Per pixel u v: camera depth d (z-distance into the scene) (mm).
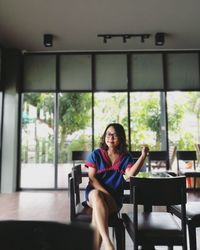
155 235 1640
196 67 6035
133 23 4805
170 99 6020
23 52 6172
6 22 4699
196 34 5262
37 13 4410
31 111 6164
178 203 1621
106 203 1895
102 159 2158
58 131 6070
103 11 4379
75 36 5316
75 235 770
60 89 6102
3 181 5668
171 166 5812
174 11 4395
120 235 1928
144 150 2084
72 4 4156
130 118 6004
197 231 3031
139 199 1619
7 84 5895
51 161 6016
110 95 6090
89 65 6129
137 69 6078
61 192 5613
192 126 5980
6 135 5781
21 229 833
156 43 5230
